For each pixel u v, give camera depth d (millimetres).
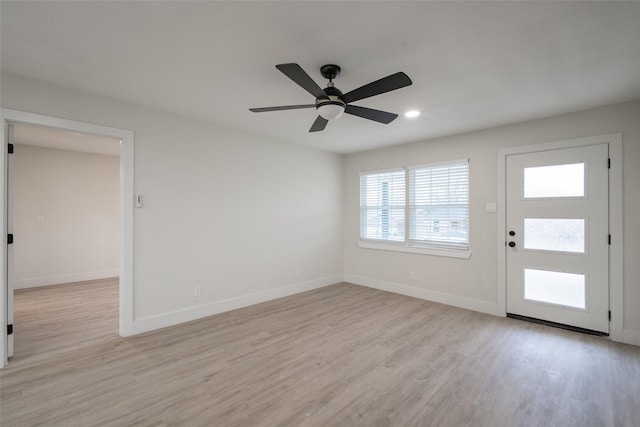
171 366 2363
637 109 2746
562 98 2703
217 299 3615
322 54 1997
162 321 3156
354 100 2080
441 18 1622
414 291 4340
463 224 3881
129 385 2104
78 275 5312
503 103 2824
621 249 2828
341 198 5270
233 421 1746
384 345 2746
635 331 2762
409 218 4426
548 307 3238
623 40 1812
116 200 5730
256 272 4020
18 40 1864
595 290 2967
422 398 1969
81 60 2113
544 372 2289
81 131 2652
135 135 2971
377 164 4828
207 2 1503
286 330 3094
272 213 4207
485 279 3664
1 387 2068
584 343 2783
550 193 3215
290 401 1937
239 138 3812
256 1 1494
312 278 4770
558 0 1478
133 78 2387
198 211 3443
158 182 3131
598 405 1901
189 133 3354
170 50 1977
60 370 2297
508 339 2873
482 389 2070
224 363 2414
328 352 2609
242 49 1953
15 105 2348
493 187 3602
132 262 2961
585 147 3004
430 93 2602
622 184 2818
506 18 1621
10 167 2430
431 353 2592
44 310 3711
